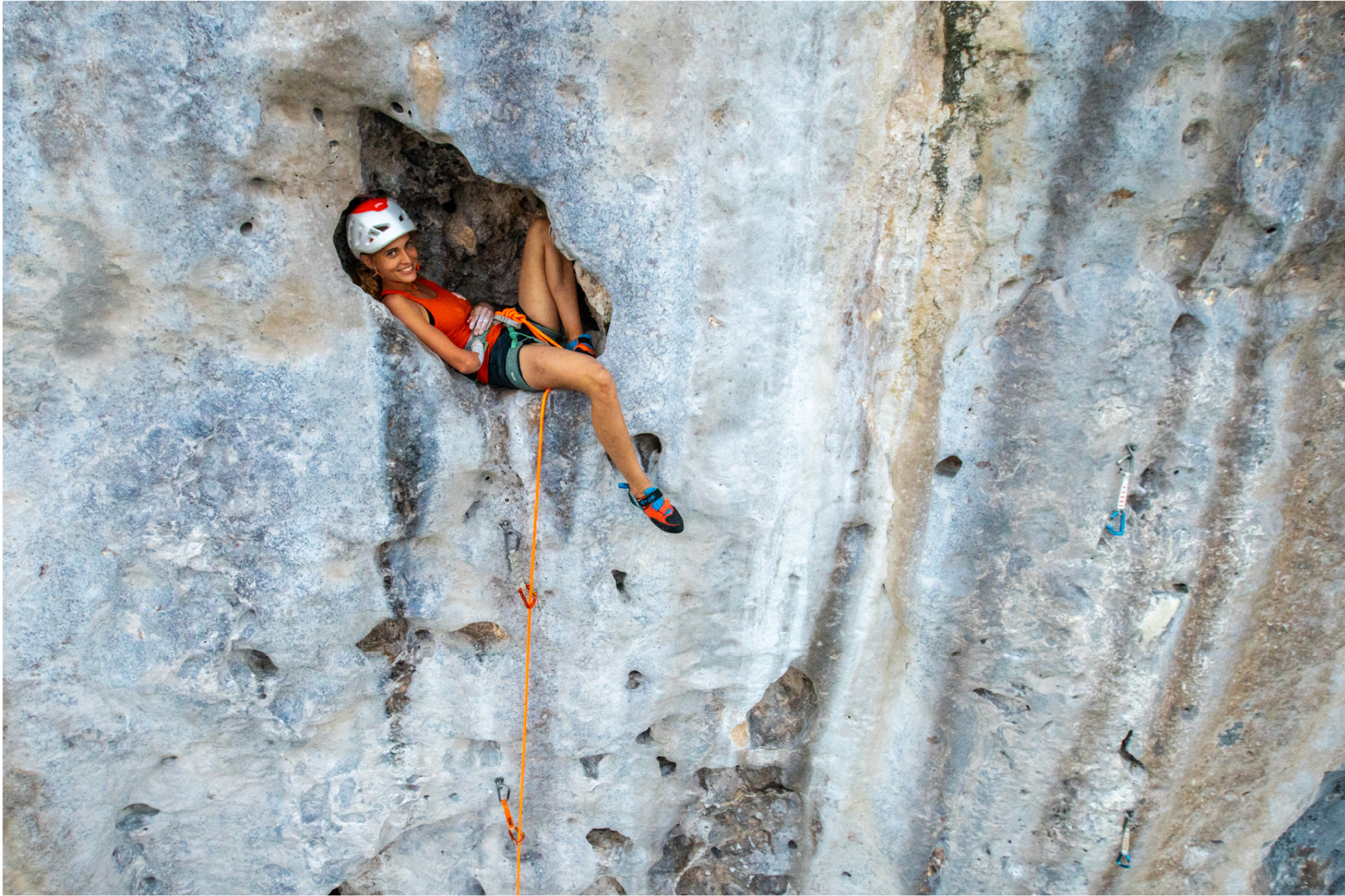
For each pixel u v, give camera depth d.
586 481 2.76
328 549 2.68
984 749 3.31
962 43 2.35
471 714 3.18
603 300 2.60
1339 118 2.35
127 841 3.02
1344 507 2.81
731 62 2.25
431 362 2.62
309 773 3.07
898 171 2.53
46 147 2.12
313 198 2.40
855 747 3.53
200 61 2.12
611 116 2.29
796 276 2.58
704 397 2.64
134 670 2.68
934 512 3.01
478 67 2.24
